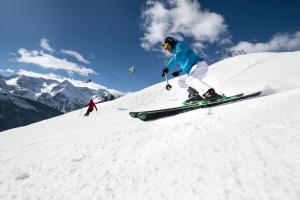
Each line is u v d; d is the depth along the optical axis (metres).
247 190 2.86
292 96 7.12
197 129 5.79
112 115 24.22
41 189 4.31
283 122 4.78
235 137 4.54
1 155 8.01
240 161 3.57
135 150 5.43
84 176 4.50
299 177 2.88
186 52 7.71
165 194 3.19
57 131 14.23
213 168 3.55
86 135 9.43
